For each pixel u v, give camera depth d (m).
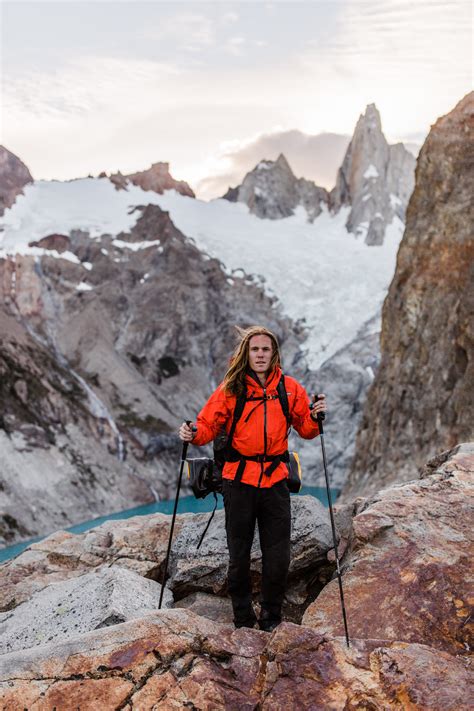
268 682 3.81
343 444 97.94
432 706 3.49
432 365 26.22
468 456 6.97
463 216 27.06
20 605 5.84
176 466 89.25
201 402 106.19
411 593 4.84
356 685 3.71
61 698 3.71
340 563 5.93
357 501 6.89
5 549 55.06
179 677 3.84
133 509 73.06
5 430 71.38
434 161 29.19
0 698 3.70
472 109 28.47
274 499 4.77
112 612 4.95
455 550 5.22
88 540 7.39
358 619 4.74
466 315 23.39
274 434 4.68
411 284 29.17
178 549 6.59
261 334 4.71
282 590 4.84
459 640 4.45
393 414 28.77
